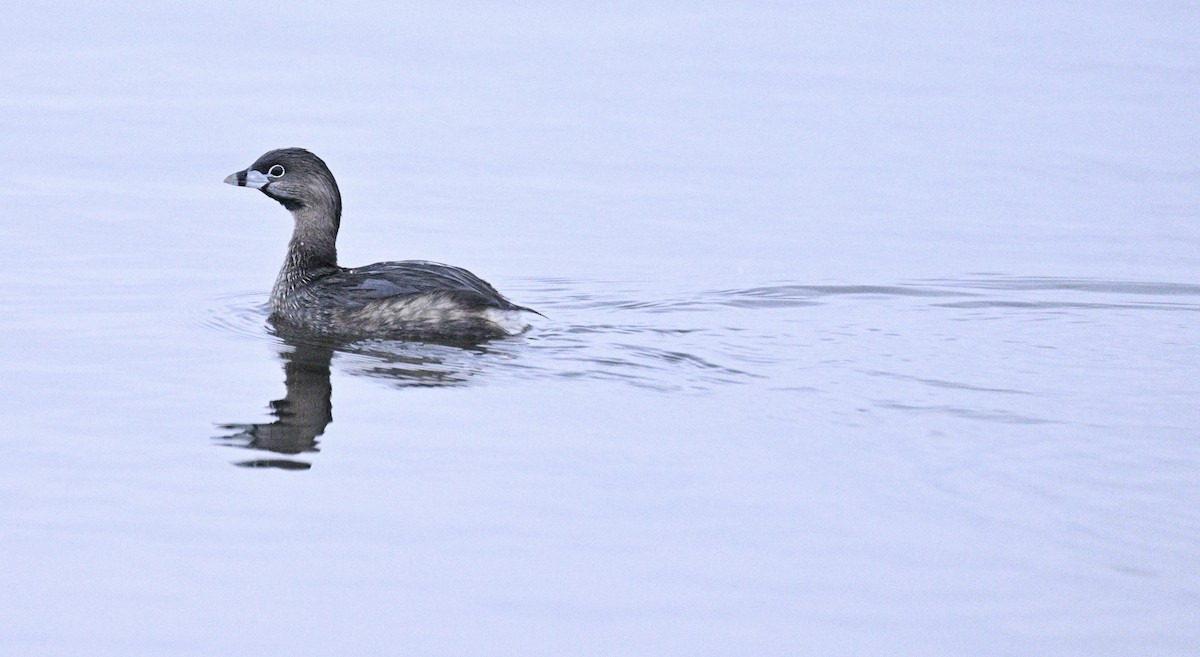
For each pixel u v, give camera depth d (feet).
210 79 96.48
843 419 41.98
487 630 29.96
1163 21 120.67
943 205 72.84
